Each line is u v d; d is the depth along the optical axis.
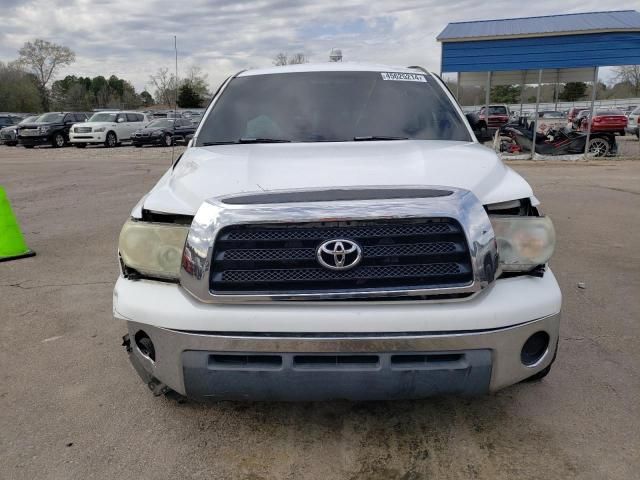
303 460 2.57
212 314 2.25
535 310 2.33
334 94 3.78
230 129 3.62
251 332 2.23
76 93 88.56
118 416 2.93
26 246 6.26
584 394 3.07
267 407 3.01
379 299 2.23
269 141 3.47
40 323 4.18
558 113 29.41
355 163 2.71
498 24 17.88
